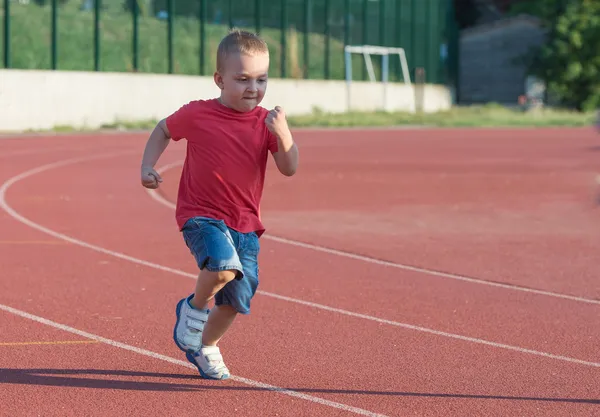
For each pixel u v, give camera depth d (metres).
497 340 10.51
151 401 8.07
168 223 19.58
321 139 53.09
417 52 90.75
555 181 30.27
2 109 50.16
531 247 17.34
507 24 95.62
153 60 64.31
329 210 22.34
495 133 62.22
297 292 12.91
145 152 8.16
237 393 8.34
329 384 8.67
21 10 62.34
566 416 7.88
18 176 28.94
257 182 8.16
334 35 80.44
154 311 11.60
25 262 14.80
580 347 10.27
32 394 8.20
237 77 7.82
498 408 8.06
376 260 15.74
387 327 11.03
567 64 90.25
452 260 15.86
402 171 33.44
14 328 10.60
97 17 56.34
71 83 54.06
